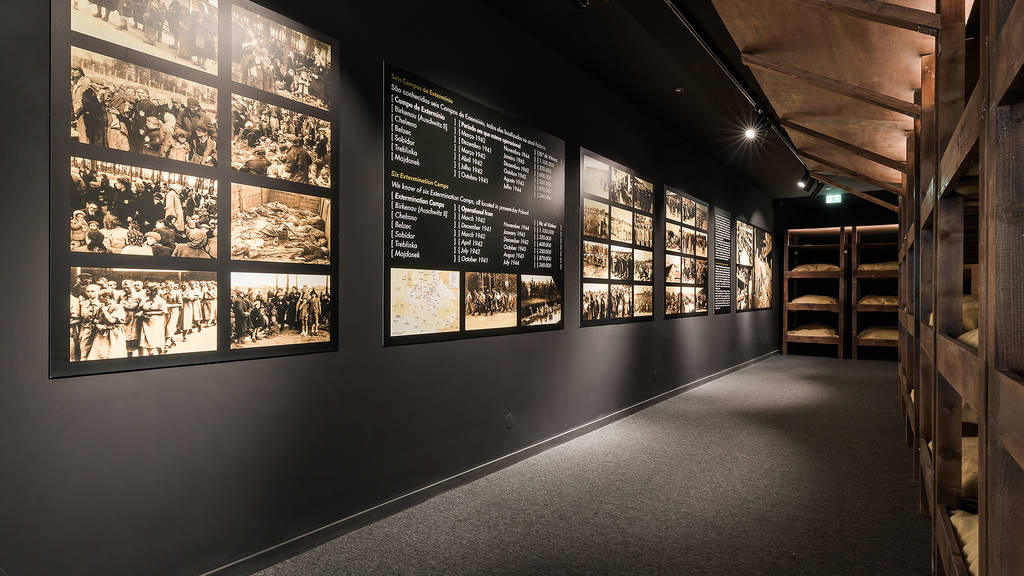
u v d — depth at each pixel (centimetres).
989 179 93
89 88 187
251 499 233
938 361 175
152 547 203
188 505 212
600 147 486
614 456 400
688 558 245
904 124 361
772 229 1039
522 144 389
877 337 942
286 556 244
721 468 373
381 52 291
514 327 384
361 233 280
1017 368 89
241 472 230
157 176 204
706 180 723
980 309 101
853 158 482
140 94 199
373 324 287
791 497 321
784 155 698
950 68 166
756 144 661
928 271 287
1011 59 76
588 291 468
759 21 235
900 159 443
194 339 214
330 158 264
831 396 634
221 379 223
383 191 292
